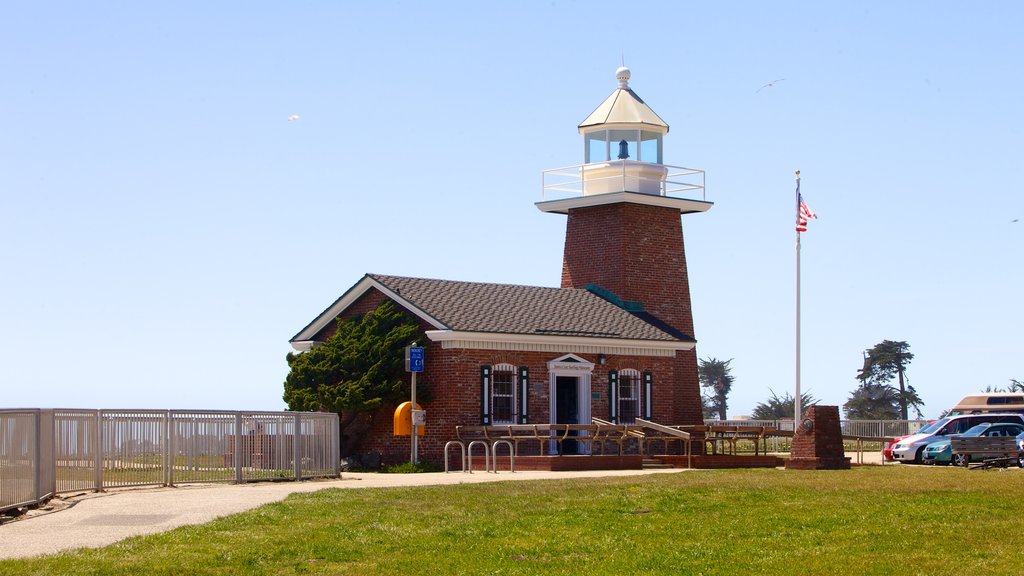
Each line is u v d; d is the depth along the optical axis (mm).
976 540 19484
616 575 16859
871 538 19734
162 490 26688
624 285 46438
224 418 29047
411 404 37375
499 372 39750
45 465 23859
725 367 110562
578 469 35531
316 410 39875
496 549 18609
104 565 16188
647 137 48188
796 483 27234
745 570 17250
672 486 26594
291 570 16734
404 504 23297
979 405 52375
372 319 40188
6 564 15938
